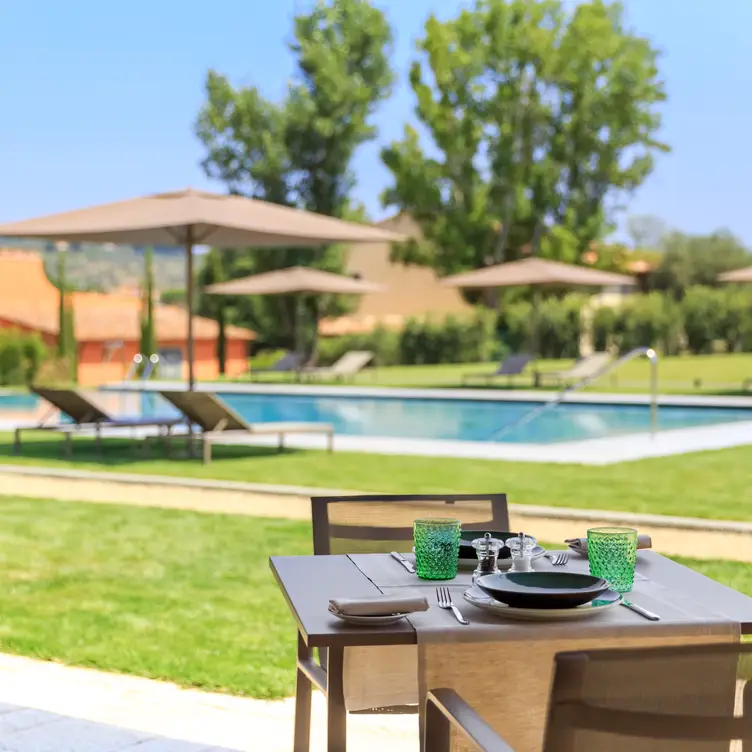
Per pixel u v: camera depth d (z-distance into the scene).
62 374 31.06
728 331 37.19
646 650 1.84
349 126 40.16
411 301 53.66
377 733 3.80
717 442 13.83
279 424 13.17
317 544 3.59
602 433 17.44
